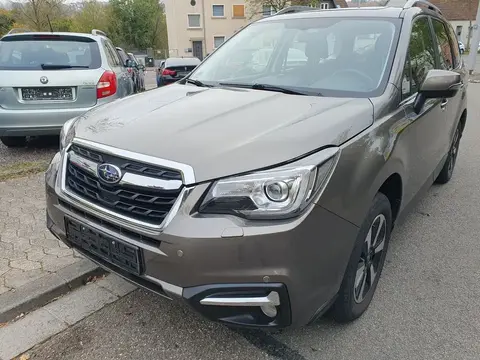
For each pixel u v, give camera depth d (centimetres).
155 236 204
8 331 266
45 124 571
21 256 339
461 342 258
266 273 196
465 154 657
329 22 354
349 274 239
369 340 259
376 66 304
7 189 480
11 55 586
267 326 209
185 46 4538
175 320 276
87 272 316
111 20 5566
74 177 248
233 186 197
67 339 260
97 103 588
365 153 234
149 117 253
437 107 357
